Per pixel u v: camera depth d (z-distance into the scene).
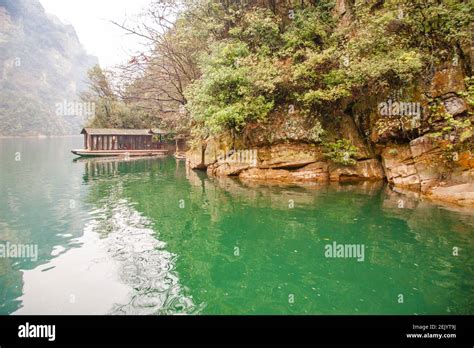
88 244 6.52
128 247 6.38
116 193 11.80
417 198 9.56
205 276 5.10
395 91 11.21
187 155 20.09
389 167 11.76
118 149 31.38
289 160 13.03
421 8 10.28
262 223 7.82
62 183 13.95
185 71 22.11
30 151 32.88
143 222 8.12
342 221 7.70
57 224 7.90
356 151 12.60
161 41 22.28
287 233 7.06
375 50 11.29
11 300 4.28
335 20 14.12
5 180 14.44
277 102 13.77
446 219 7.47
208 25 16.06
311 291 4.58
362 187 11.46
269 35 14.41
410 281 4.76
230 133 14.82
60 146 43.28
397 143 11.69
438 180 9.75
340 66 12.01
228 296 4.47
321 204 9.32
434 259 5.45
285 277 5.04
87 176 16.19
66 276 5.05
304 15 14.49
